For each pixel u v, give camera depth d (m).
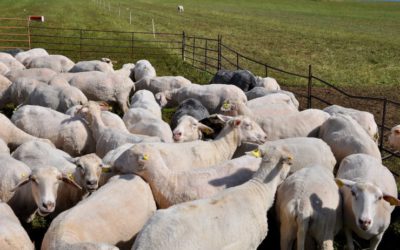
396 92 22.47
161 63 26.00
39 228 8.66
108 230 7.05
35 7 58.78
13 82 14.62
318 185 7.76
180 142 10.13
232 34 43.75
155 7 72.19
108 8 63.53
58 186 8.52
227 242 6.86
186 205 6.87
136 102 13.98
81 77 15.51
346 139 10.78
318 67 28.53
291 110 12.91
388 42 41.41
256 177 7.89
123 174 8.36
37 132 11.30
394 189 8.81
